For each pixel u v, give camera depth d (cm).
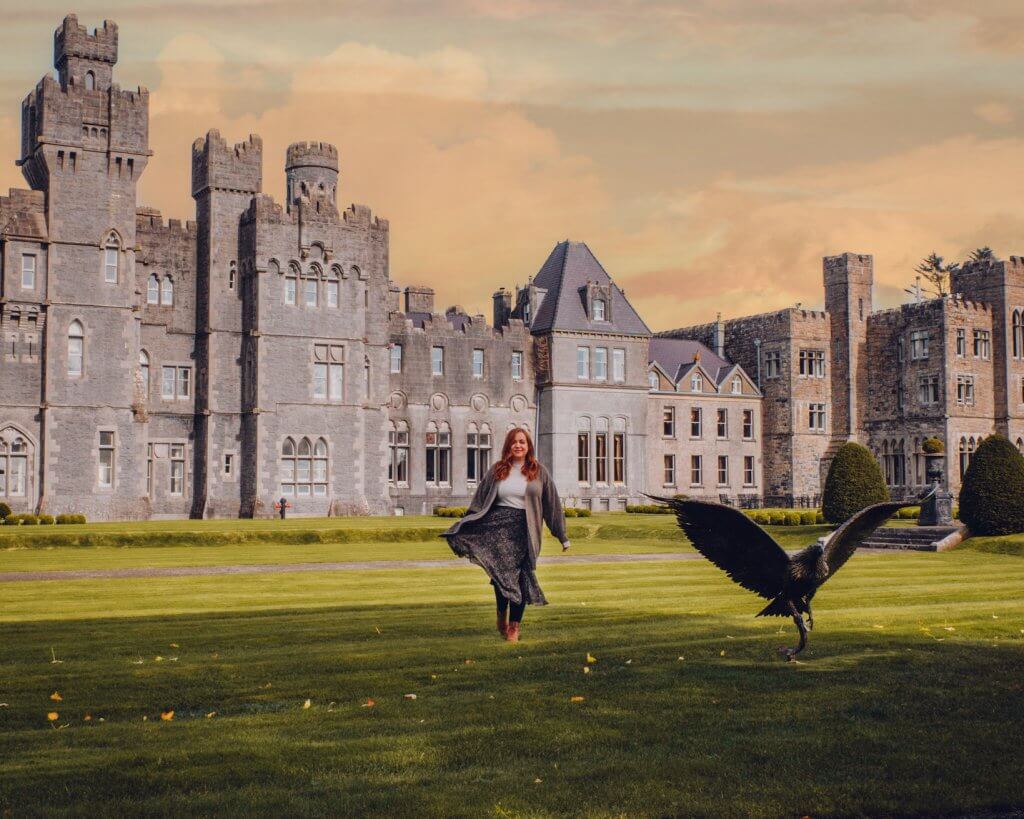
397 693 1086
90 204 5575
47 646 1412
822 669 1210
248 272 6188
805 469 8075
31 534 3819
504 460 1321
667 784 789
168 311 6166
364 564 3019
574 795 762
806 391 8119
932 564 2916
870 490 4569
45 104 5469
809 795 770
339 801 746
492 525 1312
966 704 1040
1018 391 7894
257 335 6075
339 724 955
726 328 8675
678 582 2355
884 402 8069
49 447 5438
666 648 1358
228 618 1719
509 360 7162
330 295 6297
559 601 1950
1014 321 7919
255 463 6044
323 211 6262
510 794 763
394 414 6775
